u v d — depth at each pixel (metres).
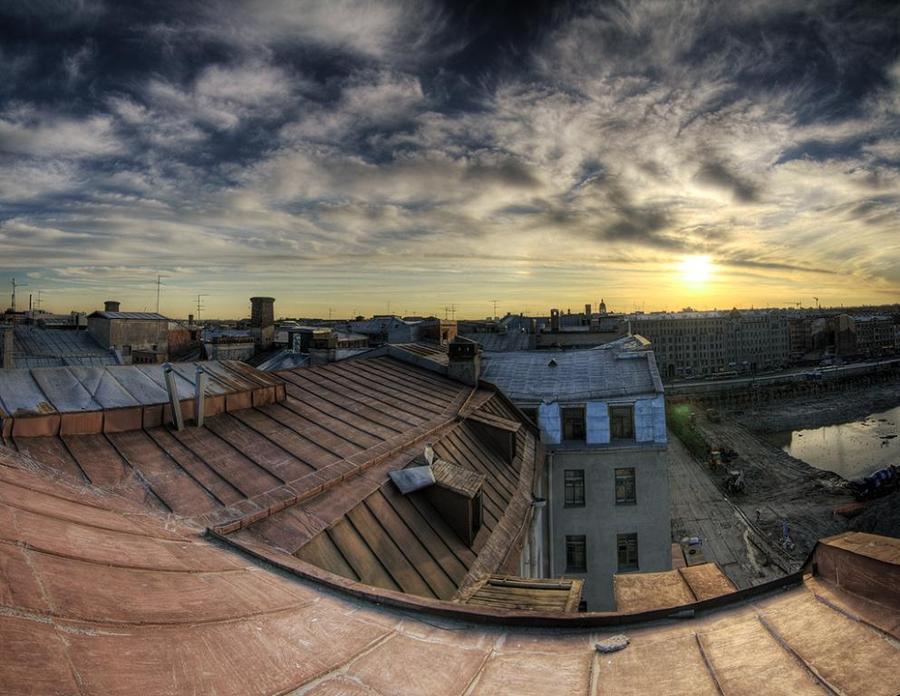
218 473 10.17
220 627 4.25
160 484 9.12
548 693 3.71
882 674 3.29
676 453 78.50
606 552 24.77
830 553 4.61
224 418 12.85
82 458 9.07
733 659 3.83
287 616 4.97
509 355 32.34
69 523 5.25
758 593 4.77
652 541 24.95
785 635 4.00
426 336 49.81
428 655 4.38
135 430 10.82
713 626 4.41
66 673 2.91
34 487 6.09
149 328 46.22
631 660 4.06
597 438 25.16
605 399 25.42
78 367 11.44
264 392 14.52
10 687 2.57
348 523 10.05
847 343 186.00
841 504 59.72
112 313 44.34
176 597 4.53
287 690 3.62
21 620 3.15
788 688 3.37
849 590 4.32
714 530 51.31
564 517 24.86
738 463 76.25
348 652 4.38
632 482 25.17
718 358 165.88
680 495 61.09
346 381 19.81
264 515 9.06
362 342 54.56
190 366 14.03
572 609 8.48
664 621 4.67
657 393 25.53
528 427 24.56
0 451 8.10
